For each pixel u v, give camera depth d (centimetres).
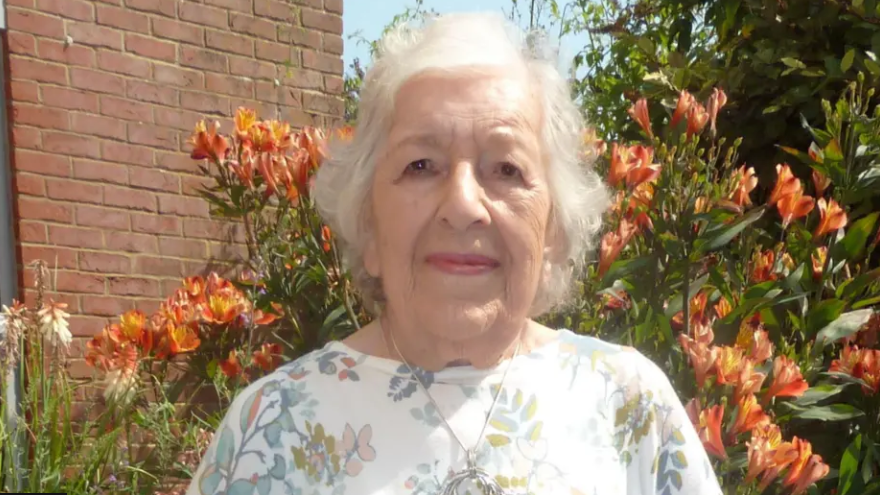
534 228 151
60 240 372
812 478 221
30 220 364
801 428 287
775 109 333
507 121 148
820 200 268
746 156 363
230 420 155
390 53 157
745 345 249
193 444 280
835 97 338
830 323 267
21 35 365
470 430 155
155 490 280
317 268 276
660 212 260
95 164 384
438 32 157
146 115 400
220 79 424
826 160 278
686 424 165
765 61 346
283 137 292
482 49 154
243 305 286
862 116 277
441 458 153
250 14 435
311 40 455
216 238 418
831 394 253
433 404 157
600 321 261
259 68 437
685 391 248
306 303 297
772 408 253
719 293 285
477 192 146
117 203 390
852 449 245
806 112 339
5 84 363
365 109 159
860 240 273
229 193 293
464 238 147
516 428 156
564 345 168
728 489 229
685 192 264
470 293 149
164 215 404
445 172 150
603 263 250
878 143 276
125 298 390
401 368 158
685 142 268
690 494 161
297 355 291
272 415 153
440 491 150
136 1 398
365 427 154
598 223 175
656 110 367
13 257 363
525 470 154
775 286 263
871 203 313
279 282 288
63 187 374
